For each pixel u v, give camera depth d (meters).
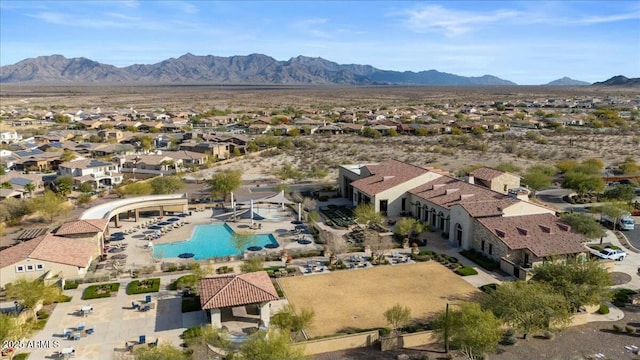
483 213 69.25
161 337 46.12
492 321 42.16
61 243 63.47
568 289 49.06
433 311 51.81
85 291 56.50
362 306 53.19
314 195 104.62
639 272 61.38
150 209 89.00
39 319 49.47
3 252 61.94
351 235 77.06
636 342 45.31
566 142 172.00
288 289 57.69
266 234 79.19
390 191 86.19
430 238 75.62
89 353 43.19
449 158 147.50
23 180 105.19
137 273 61.56
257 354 37.81
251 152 159.00
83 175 113.12
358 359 43.19
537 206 70.62
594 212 83.88
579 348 44.19
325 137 199.00
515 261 62.91
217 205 95.31
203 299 47.50
